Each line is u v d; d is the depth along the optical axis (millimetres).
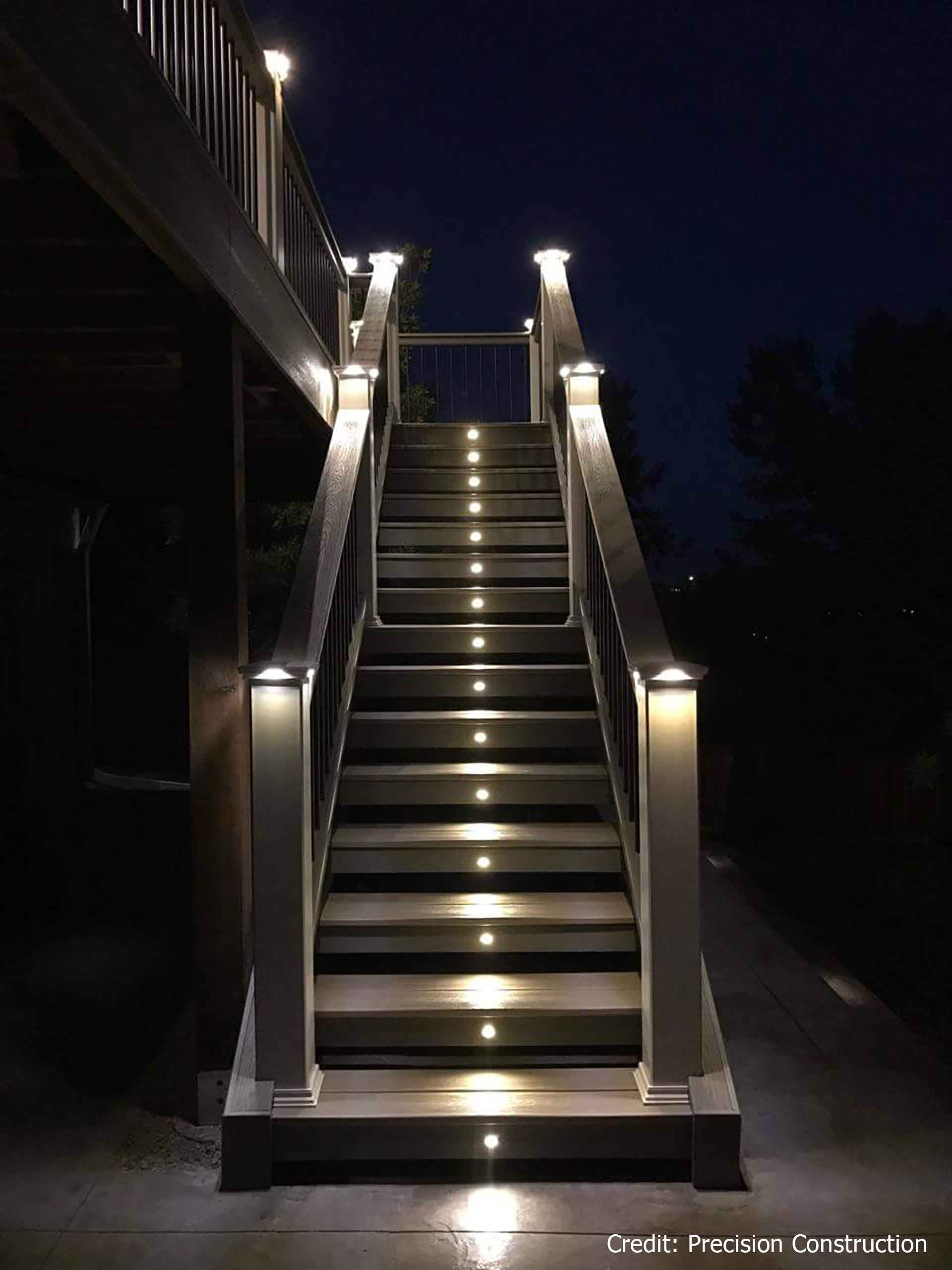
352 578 5180
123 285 3381
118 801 8898
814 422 10383
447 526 6012
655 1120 3129
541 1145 3141
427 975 3680
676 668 3182
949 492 8602
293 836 3225
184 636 10930
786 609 10422
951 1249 2760
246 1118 3080
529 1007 3426
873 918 6715
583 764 4500
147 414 5664
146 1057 3994
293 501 8578
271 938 3215
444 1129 3135
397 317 7812
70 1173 3166
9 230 3109
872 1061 3963
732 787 9883
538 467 6828
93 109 2410
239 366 3811
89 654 9164
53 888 6566
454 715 4527
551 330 7273
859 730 10836
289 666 3230
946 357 8617
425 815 5461
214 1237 2840
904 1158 3236
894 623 9484
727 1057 3545
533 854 3955
